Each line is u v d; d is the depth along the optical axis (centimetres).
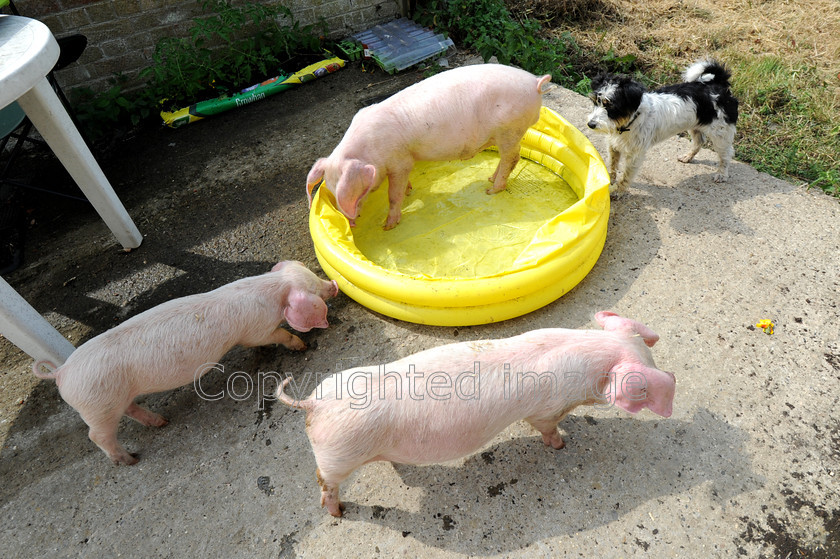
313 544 225
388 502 236
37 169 463
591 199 319
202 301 257
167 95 520
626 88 326
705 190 380
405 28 613
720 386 265
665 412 209
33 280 371
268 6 551
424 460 215
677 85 356
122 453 256
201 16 532
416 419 202
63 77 496
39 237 405
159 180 451
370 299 311
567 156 384
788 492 226
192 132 505
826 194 372
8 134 346
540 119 407
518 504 231
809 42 576
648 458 241
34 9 455
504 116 337
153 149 487
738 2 674
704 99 347
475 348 219
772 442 243
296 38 575
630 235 351
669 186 387
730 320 294
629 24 646
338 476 212
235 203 421
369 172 311
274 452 258
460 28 593
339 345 305
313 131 492
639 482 234
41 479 258
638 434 250
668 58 576
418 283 292
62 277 371
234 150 478
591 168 347
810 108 474
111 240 398
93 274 372
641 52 590
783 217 353
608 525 222
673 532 218
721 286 313
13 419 285
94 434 243
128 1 490
